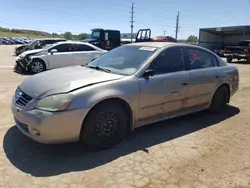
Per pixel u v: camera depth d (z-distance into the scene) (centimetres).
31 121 288
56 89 299
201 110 472
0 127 390
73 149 329
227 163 306
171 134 390
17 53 1909
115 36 1748
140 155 320
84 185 254
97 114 312
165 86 379
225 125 437
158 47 400
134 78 347
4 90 641
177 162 305
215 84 468
